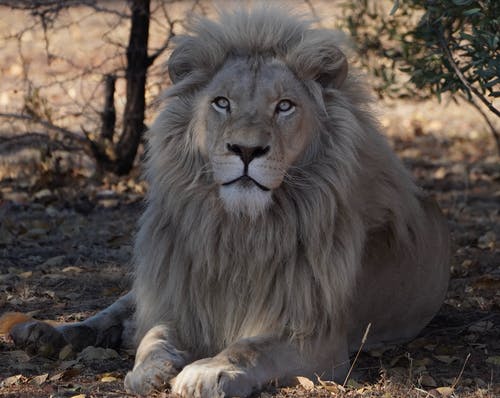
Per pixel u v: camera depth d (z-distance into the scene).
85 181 15.86
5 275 11.11
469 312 10.12
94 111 16.22
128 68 15.61
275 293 7.65
